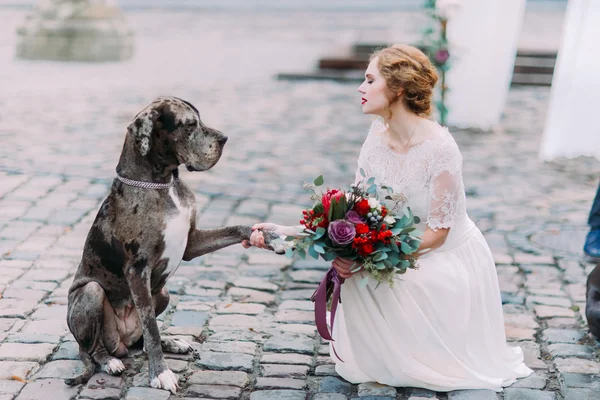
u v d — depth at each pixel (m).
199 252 4.04
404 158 3.82
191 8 25.02
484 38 9.80
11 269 5.25
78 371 3.95
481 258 4.03
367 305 3.81
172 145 3.67
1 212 6.35
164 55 15.73
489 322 4.04
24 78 12.72
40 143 8.62
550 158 8.34
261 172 7.91
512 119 10.91
